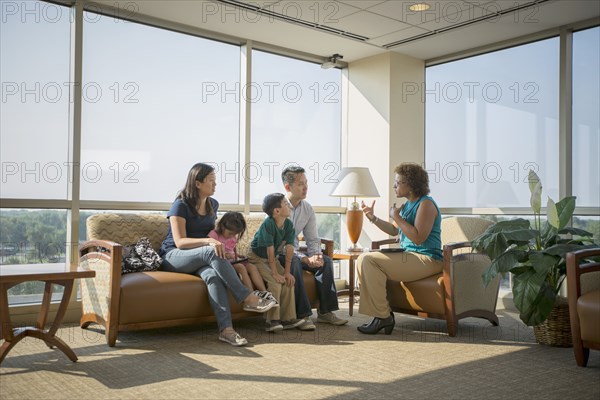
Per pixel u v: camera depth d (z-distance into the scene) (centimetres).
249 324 430
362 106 621
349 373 294
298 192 446
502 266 353
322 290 430
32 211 439
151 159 501
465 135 598
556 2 459
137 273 371
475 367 308
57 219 450
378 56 606
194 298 371
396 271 399
